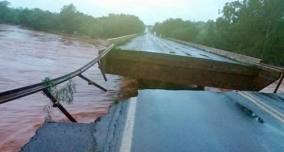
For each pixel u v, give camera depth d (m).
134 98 6.72
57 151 3.12
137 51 16.31
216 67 16.05
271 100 7.77
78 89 20.75
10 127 12.16
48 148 3.17
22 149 3.10
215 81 16.27
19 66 31.94
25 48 53.50
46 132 3.62
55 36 114.81
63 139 3.45
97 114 14.74
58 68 33.97
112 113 5.11
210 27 88.12
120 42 25.53
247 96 8.08
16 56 40.53
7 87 20.98
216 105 6.73
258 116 5.95
